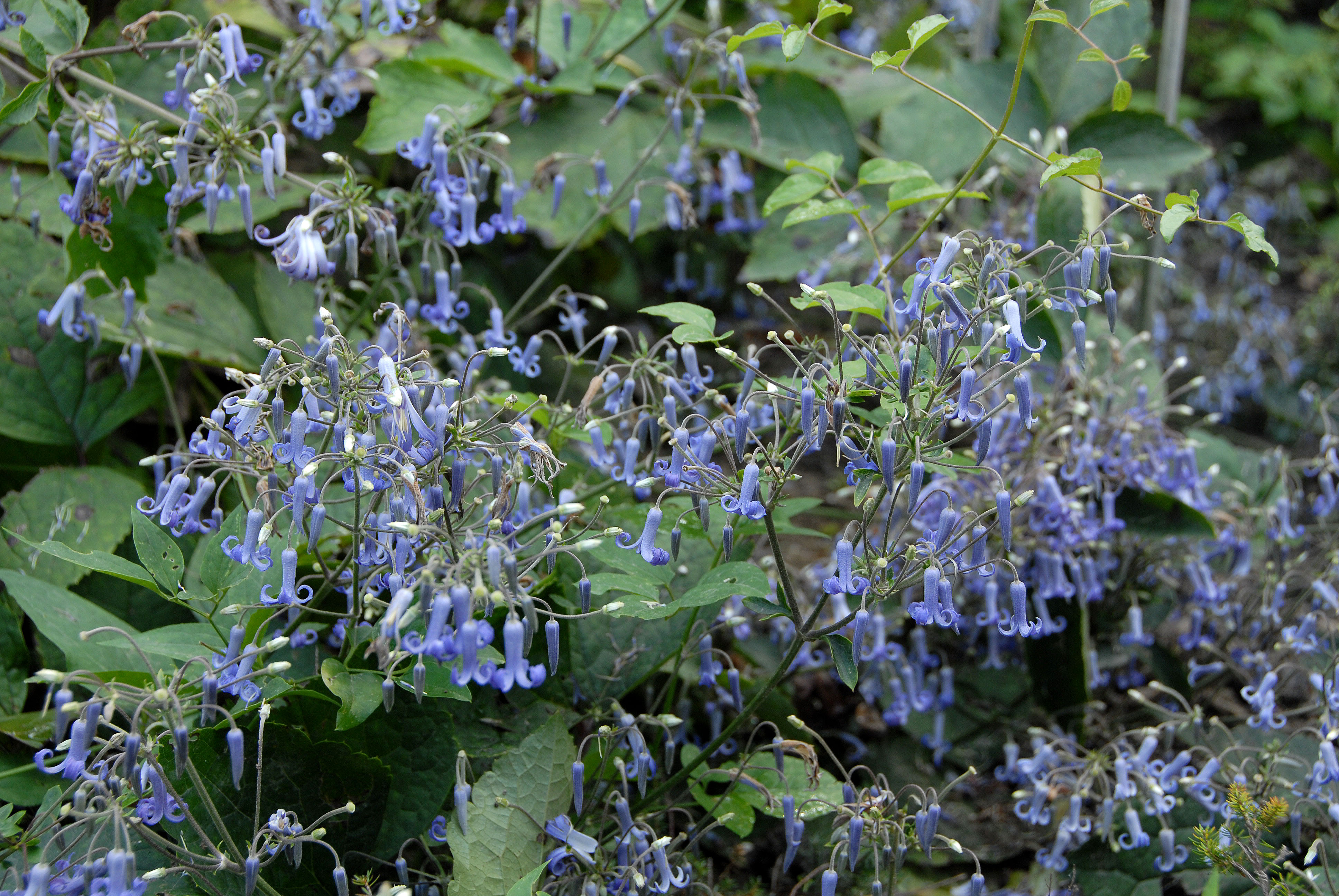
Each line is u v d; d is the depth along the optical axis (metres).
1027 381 2.14
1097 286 2.32
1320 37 8.49
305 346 3.68
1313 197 7.57
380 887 2.45
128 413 3.47
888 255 3.86
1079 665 3.21
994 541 3.14
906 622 3.59
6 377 3.28
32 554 2.99
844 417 2.12
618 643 2.86
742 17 4.86
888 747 3.44
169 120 2.96
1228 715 3.53
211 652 2.28
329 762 2.38
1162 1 8.73
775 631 3.47
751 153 4.21
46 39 3.27
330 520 2.27
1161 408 3.58
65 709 1.86
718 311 5.16
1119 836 2.96
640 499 3.21
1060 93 4.21
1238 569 3.37
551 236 4.02
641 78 3.97
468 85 4.06
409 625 2.18
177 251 3.54
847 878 2.99
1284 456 3.53
